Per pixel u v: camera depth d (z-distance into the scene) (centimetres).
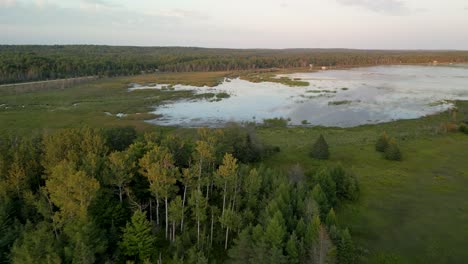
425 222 4497
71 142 4850
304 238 3472
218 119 10381
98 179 4094
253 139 6712
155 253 3762
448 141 7900
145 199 4409
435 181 5781
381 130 9088
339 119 10400
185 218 4325
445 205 4953
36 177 4619
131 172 4178
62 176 3622
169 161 4094
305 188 4616
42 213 3731
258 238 3503
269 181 4800
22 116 10050
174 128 9262
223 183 4372
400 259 3738
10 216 3897
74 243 3266
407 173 6125
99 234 3512
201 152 4400
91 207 3734
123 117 10375
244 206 4422
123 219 4016
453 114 10094
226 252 3853
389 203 5022
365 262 3688
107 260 3466
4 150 4756
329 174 5003
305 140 8206
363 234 4231
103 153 4816
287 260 3253
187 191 4597
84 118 10038
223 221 3856
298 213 4041
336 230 3453
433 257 3778
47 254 3016
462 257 3766
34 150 4903
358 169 6284
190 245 3831
